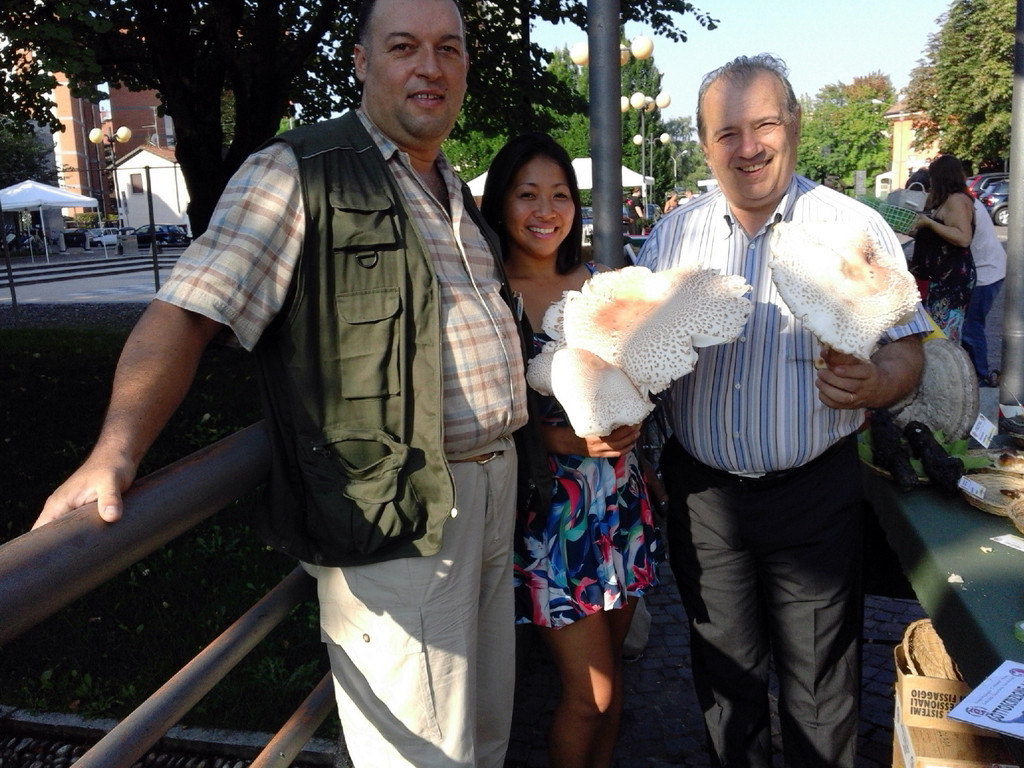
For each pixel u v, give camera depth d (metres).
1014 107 4.30
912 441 2.43
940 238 6.44
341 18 10.55
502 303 1.92
